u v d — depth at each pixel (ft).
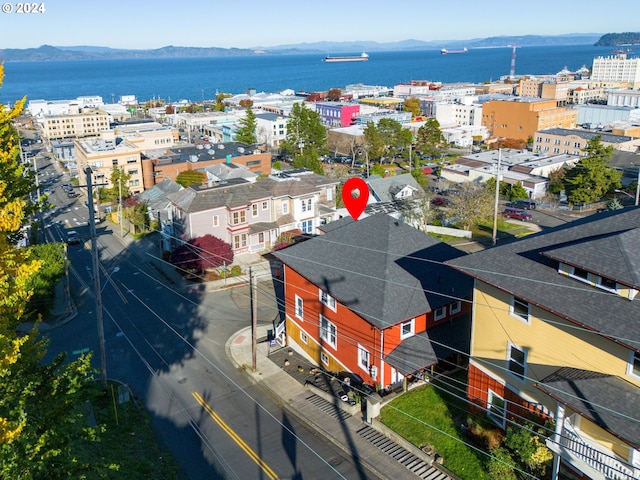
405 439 89.15
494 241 183.32
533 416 80.53
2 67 54.80
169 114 618.85
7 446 48.98
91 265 187.93
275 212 195.42
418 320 101.45
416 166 324.19
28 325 140.05
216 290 161.99
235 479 83.87
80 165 312.09
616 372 68.90
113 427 95.55
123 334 135.13
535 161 313.94
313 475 84.53
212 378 114.42
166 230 194.18
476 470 80.89
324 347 114.11
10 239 91.86
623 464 67.31
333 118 536.83
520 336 80.89
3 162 73.05
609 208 229.45
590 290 72.64
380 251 108.99
